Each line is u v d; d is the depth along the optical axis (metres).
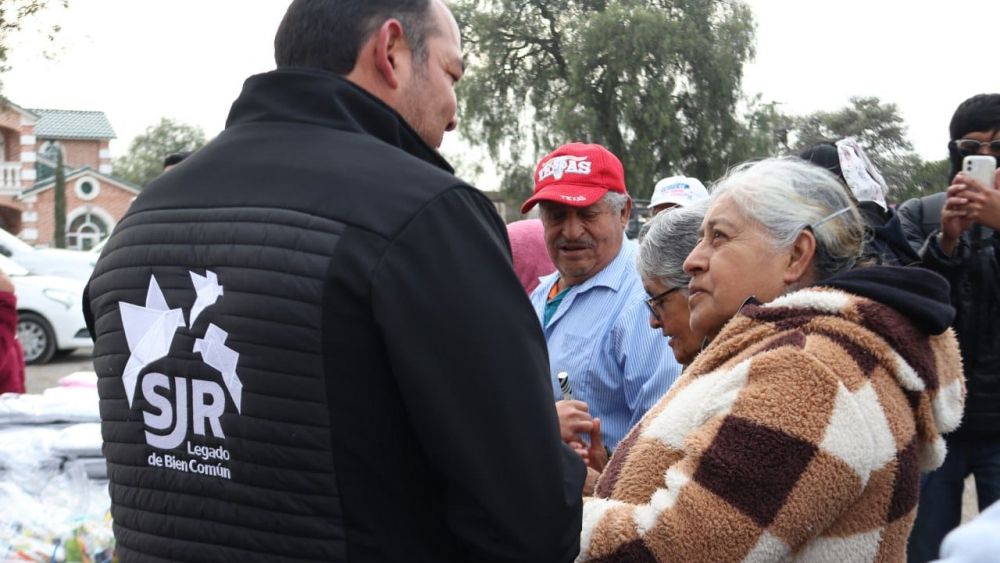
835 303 1.62
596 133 29.09
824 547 1.58
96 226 43.75
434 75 1.65
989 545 0.81
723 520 1.51
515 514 1.35
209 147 1.60
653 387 2.77
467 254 1.40
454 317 1.36
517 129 32.00
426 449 1.37
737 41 29.61
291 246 1.39
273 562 1.39
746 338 1.68
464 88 31.56
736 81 29.78
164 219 1.53
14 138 42.25
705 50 29.00
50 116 55.66
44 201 42.56
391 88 1.61
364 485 1.38
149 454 1.49
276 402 1.38
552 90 31.81
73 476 2.72
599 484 1.82
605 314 2.97
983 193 3.03
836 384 1.53
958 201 3.06
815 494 1.50
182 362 1.45
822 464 1.50
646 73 29.47
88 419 2.92
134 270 1.53
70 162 55.25
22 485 2.67
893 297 1.63
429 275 1.37
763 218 1.76
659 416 1.74
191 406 1.44
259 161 1.50
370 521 1.38
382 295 1.35
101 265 1.62
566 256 3.04
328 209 1.40
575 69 28.91
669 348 2.79
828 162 2.78
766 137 29.38
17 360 3.53
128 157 73.44
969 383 3.16
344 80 1.55
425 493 1.43
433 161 1.65
